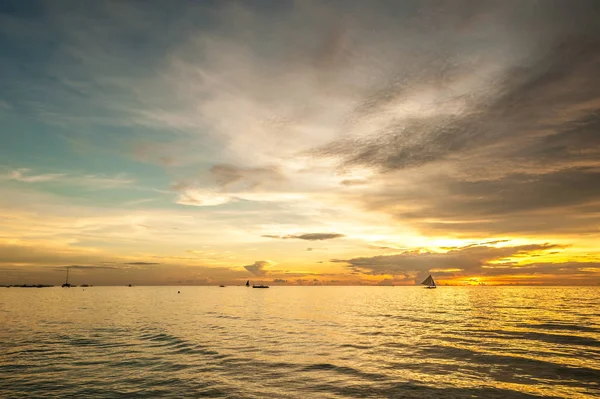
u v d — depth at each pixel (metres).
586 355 30.59
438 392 20.47
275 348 33.94
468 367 26.39
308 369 25.75
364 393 20.30
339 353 31.61
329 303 116.44
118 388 21.16
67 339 38.69
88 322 54.62
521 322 56.34
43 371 25.03
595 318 62.53
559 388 21.17
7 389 21.00
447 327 50.44
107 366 26.48
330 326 52.16
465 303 113.44
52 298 133.62
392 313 75.50
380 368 26.09
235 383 22.19
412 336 41.88
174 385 21.78
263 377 23.59
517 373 24.66
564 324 53.31
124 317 62.94
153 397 19.62
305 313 75.69
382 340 38.91
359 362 28.02
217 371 25.12
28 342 36.69
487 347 34.47
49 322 54.34
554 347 34.41
